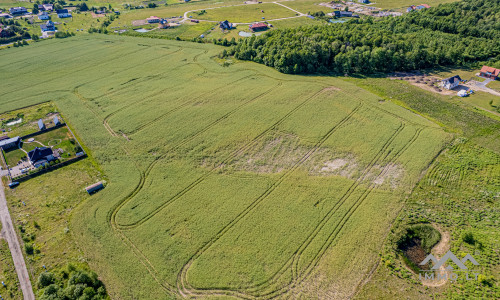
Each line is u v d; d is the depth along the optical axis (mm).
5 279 42812
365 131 70875
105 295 40750
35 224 50406
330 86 91188
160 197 54969
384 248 46125
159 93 88688
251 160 63250
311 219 50562
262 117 76375
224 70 103625
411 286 41594
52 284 40719
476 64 101438
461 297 40094
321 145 66875
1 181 59219
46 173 61062
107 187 57156
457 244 46531
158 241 47531
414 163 61344
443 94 86125
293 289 41438
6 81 97438
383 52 98375
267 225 49688
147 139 69375
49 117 78812
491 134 69500
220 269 43688
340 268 43656
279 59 101750
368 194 55031
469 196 54281
